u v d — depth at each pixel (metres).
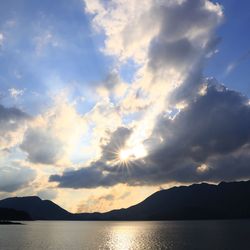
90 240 164.25
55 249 116.12
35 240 152.62
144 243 144.00
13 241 144.50
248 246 114.69
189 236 174.62
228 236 164.12
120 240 165.12
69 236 192.00
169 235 190.88
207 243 129.00
